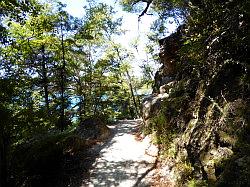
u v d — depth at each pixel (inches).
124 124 824.9
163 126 521.3
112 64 1041.5
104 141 637.3
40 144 580.4
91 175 488.7
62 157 555.8
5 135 552.4
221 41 388.2
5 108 554.6
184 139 411.5
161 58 793.6
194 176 352.8
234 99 340.2
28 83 697.0
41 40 775.1
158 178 426.9
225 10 377.4
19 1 487.8
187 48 448.8
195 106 433.4
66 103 892.0
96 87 1037.8
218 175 309.4
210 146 346.3
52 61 863.7
